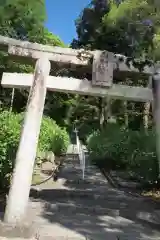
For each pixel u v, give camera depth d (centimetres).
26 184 576
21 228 543
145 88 657
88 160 1527
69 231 588
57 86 632
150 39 641
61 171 1249
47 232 569
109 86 641
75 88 638
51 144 1435
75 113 2775
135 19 645
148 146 966
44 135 1284
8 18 1007
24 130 595
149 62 647
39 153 1164
